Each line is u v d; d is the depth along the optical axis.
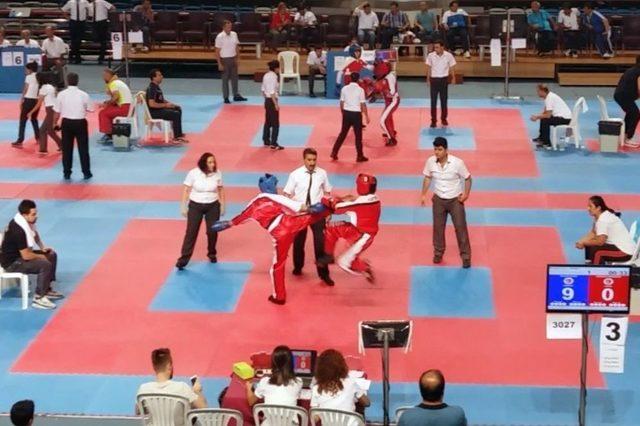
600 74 31.41
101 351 14.65
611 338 11.63
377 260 17.91
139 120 26.77
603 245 16.12
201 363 14.28
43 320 15.65
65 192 21.55
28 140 25.72
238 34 32.44
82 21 33.62
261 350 14.63
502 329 15.28
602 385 13.68
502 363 14.27
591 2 36.94
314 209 15.88
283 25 32.94
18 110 28.84
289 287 16.77
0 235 16.72
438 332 15.19
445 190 17.47
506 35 30.19
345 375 11.31
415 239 18.91
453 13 32.34
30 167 23.33
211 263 17.81
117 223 19.77
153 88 25.06
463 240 17.53
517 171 22.95
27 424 9.68
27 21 35.75
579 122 27.23
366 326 11.69
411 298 16.36
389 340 11.70
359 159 23.56
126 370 14.12
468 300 16.28
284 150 24.58
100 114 25.11
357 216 16.14
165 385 11.52
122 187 21.91
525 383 13.73
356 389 11.41
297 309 15.98
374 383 13.70
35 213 16.14
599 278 11.33
